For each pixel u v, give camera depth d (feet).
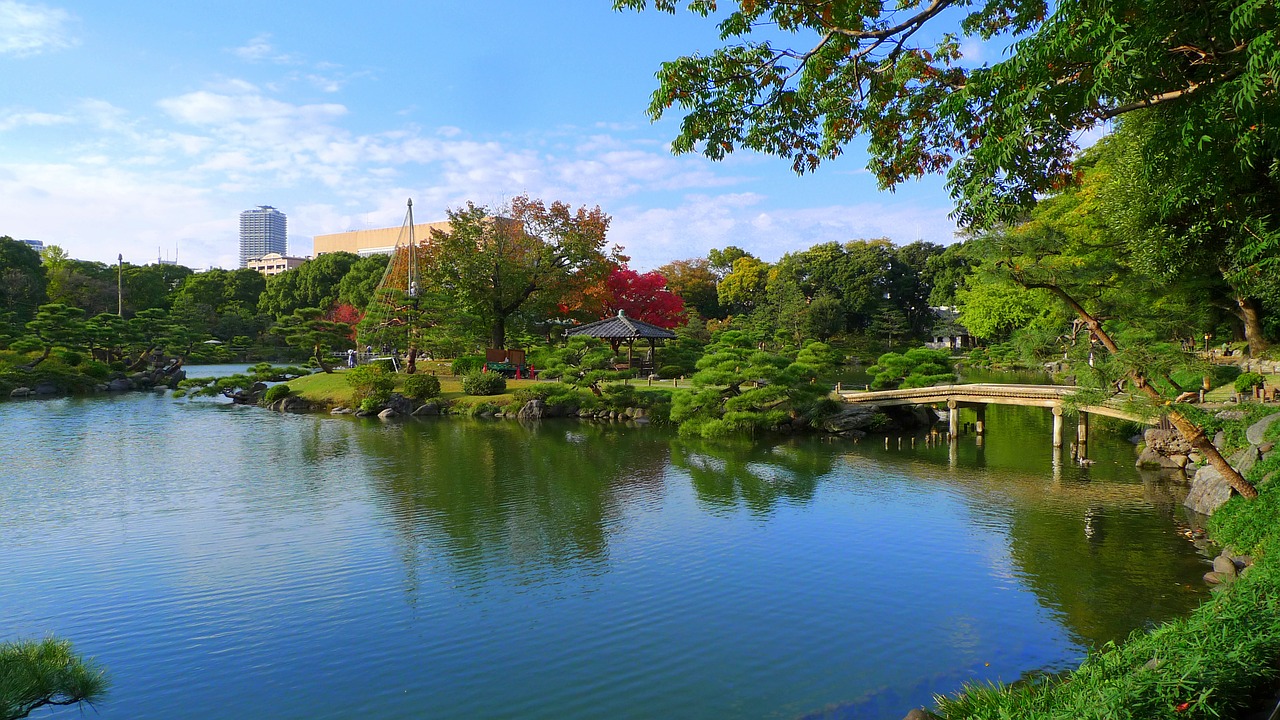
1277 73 24.38
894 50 37.83
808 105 42.32
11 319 224.33
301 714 33.17
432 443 107.86
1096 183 101.65
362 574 50.96
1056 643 39.14
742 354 130.00
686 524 63.26
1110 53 27.66
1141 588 46.37
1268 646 21.59
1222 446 70.64
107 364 208.74
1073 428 118.52
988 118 35.01
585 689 35.29
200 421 132.57
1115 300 49.57
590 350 143.54
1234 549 48.39
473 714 33.17
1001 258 48.83
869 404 120.16
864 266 279.08
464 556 54.80
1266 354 97.91
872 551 55.26
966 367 226.17
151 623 42.78
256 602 45.88
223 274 361.30
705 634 41.19
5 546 57.06
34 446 104.06
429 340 164.45
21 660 22.74
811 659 38.04
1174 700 19.97
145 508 69.00
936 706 32.91
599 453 99.25
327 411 149.07
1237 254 54.03
